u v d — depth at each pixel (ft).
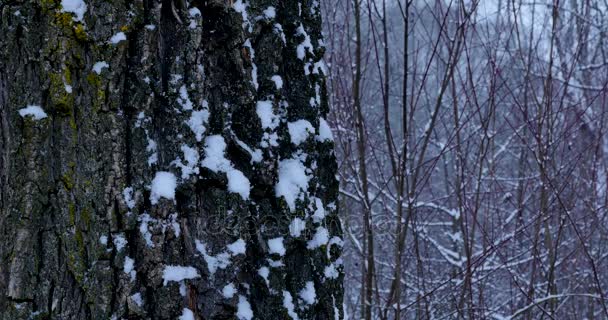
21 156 3.80
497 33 14.89
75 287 3.81
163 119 4.03
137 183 3.91
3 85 3.87
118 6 3.87
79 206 3.82
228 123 4.36
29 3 3.80
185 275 4.02
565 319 17.98
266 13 4.62
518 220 15.69
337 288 5.08
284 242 4.57
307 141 4.83
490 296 18.58
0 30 3.86
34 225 3.81
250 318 4.35
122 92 3.90
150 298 3.93
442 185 23.91
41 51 3.79
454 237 17.58
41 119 3.79
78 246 3.81
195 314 4.07
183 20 4.10
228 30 4.37
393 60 21.86
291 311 4.55
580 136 18.21
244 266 4.43
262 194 4.54
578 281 17.11
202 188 4.19
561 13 19.04
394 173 11.56
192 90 4.12
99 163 3.84
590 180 16.19
